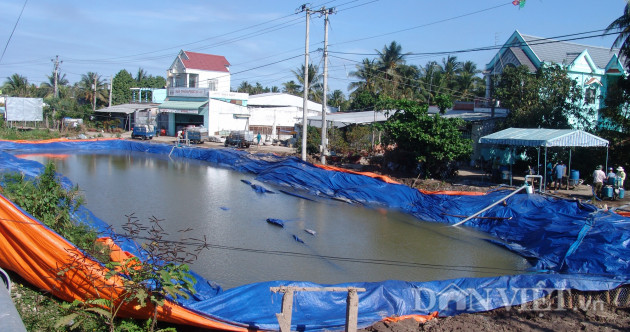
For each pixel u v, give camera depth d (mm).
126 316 7688
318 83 57406
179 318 7586
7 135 40188
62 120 54062
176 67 57188
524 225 15523
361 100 49406
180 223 16281
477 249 14398
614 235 12461
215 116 48312
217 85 57000
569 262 12055
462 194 19438
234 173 29891
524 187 17969
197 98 51781
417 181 23203
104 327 7367
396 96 47750
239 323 7668
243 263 12359
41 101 48438
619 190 18578
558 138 18344
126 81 71688
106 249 8766
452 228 16891
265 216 17922
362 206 20500
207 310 7875
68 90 70000
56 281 7992
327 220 17703
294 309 8195
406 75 52188
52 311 7977
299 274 11727
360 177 22609
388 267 12531
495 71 33125
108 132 55750
